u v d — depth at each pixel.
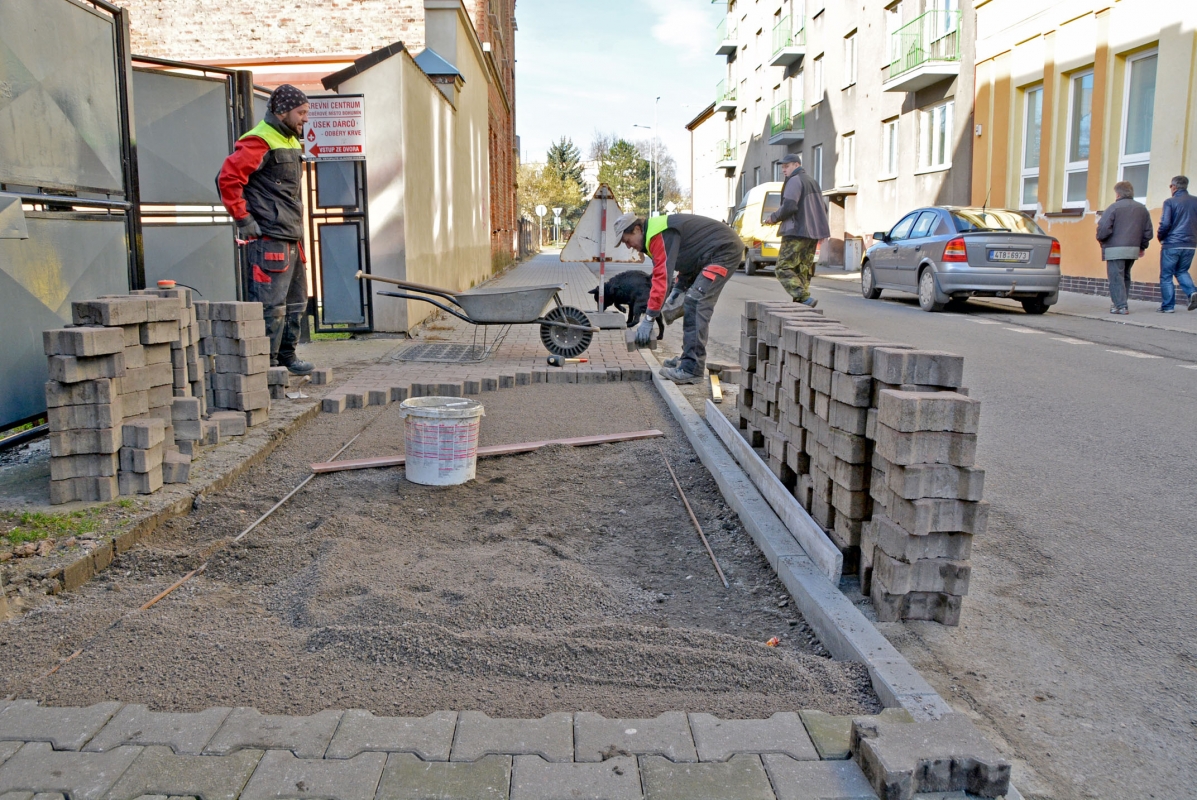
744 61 49.81
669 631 3.17
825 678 2.82
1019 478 5.19
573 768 2.29
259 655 3.01
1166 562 3.94
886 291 19.28
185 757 2.33
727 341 11.34
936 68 22.45
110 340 4.43
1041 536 4.27
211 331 6.00
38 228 5.63
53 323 5.81
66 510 4.31
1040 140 19.03
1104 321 12.78
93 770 2.27
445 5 17.38
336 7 17.56
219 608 3.50
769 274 26.14
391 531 4.39
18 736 2.41
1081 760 2.49
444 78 16.23
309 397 7.09
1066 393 7.59
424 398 5.39
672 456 5.75
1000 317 13.48
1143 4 15.42
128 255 6.64
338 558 3.92
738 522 4.51
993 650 3.10
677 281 8.33
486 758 2.33
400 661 2.96
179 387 5.31
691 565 4.03
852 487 3.52
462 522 4.56
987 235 13.65
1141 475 5.23
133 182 6.63
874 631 3.06
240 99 8.68
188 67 8.24
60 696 2.72
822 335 3.89
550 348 9.02
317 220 11.52
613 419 6.77
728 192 55.72
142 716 2.51
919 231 15.26
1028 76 19.28
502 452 5.76
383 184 10.75
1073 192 18.02
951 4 22.97
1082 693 2.84
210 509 4.64
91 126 6.14
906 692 2.62
